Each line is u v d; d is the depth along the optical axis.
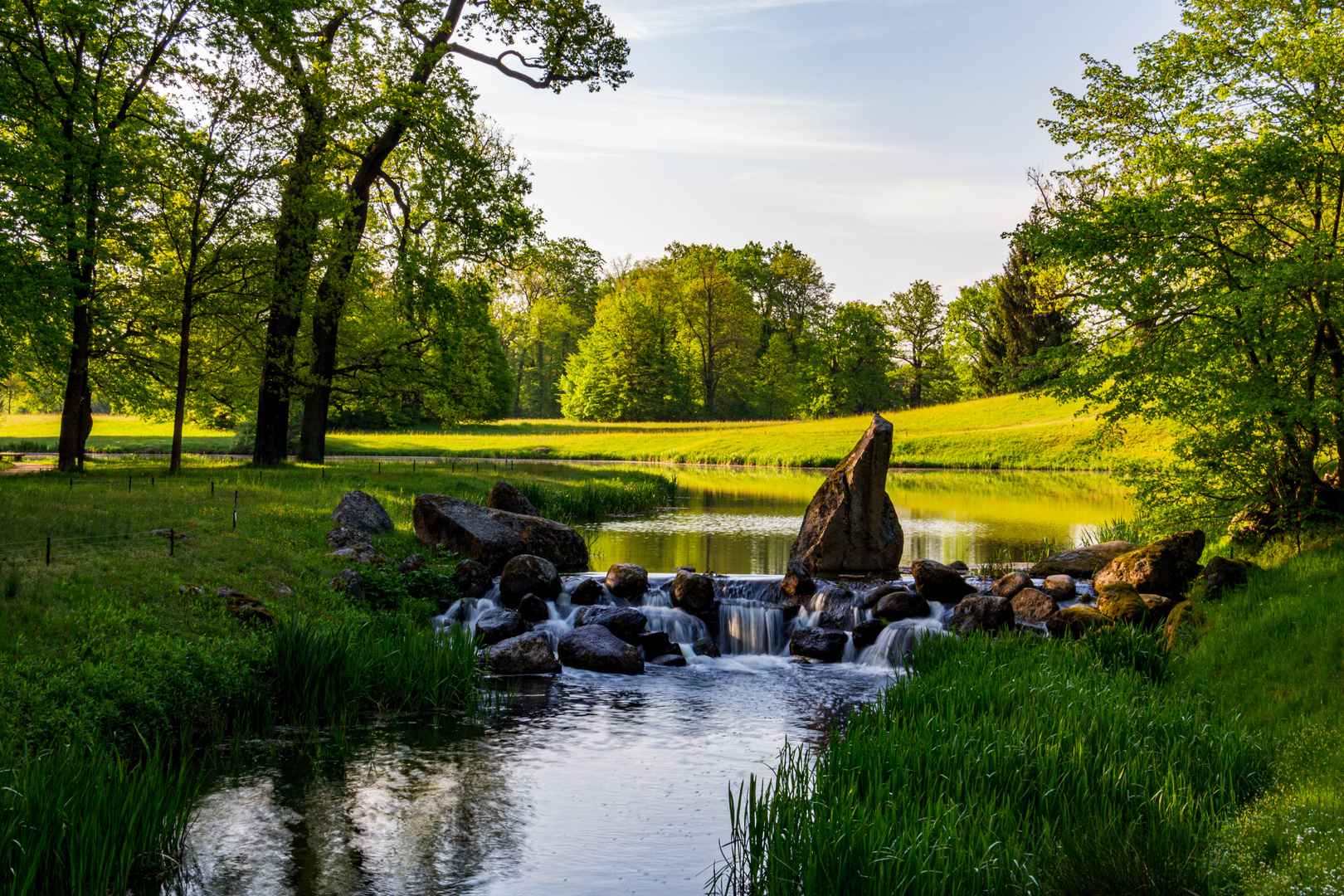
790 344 103.06
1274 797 6.73
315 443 33.53
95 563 12.48
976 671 10.39
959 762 7.57
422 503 18.94
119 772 7.02
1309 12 14.53
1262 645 10.74
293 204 27.91
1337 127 13.84
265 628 11.84
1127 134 17.25
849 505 18.80
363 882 6.55
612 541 24.75
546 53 30.33
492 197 31.02
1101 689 9.55
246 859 6.91
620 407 90.06
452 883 6.57
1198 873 5.55
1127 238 14.45
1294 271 12.08
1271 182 13.56
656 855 7.07
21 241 20.56
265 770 8.84
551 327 105.19
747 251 105.88
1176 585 15.22
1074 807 6.89
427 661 11.51
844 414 93.81
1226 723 8.57
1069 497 38.53
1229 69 15.45
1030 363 16.08
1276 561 14.20
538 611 15.41
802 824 6.48
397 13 29.23
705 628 15.44
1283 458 14.61
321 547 16.50
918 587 16.22
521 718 10.79
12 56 21.66
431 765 9.09
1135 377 14.70
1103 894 5.50
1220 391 14.67
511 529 18.98
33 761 6.97
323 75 28.81
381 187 34.28
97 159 23.20
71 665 9.35
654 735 10.17
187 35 25.06
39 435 65.12
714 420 94.56
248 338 30.47
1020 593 15.04
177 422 26.83
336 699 10.58
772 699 11.81
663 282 93.00
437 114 29.64
